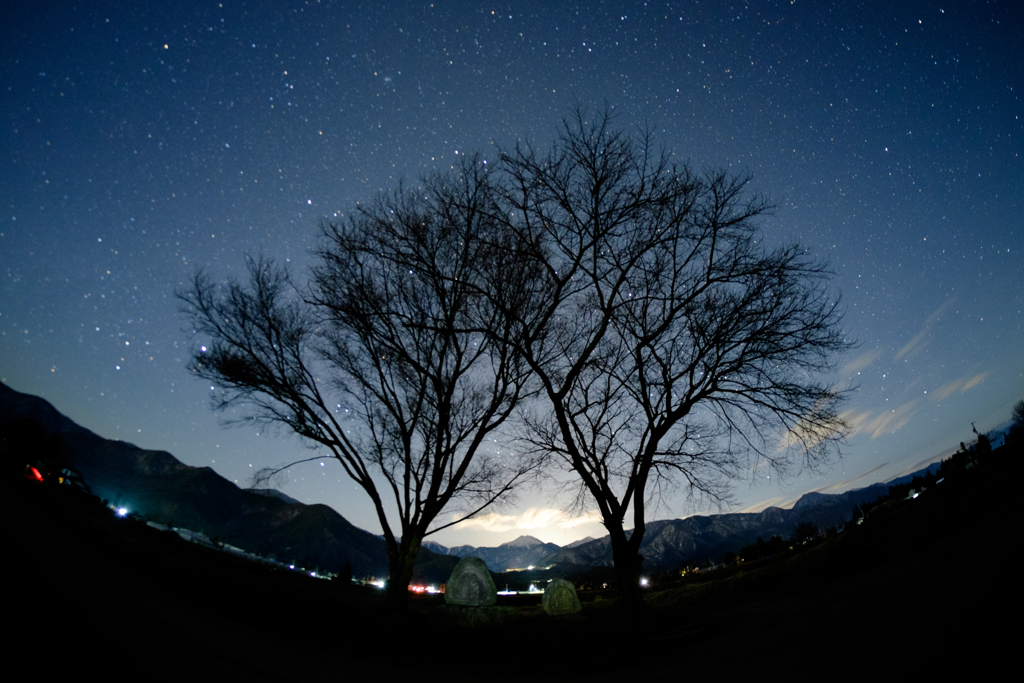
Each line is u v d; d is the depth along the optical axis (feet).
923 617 24.23
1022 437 81.71
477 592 52.01
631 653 31.37
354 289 54.03
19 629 20.71
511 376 53.47
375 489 54.75
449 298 54.29
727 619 41.39
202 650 24.29
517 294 51.62
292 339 57.06
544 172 51.55
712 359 52.75
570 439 52.29
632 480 53.11
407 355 54.39
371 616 41.42
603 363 55.26
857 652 21.40
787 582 60.85
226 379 54.44
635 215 51.44
